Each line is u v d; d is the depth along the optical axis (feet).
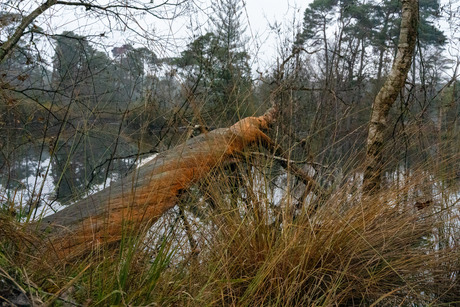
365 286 7.73
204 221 8.14
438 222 9.44
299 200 8.84
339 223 8.10
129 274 5.86
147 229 7.30
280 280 7.35
